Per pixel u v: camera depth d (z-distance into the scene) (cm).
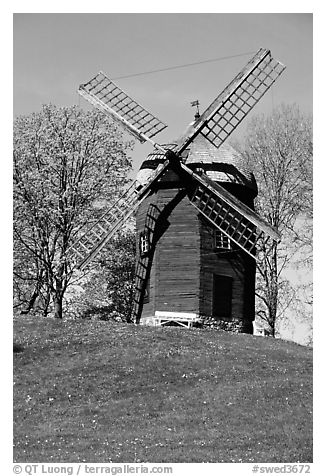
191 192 5878
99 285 7475
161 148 5853
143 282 6025
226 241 5928
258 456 3728
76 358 4931
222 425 4097
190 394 4488
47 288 6994
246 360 5022
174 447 3812
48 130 6781
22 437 3925
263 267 7000
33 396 4434
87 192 6712
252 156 7200
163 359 4928
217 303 5844
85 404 4362
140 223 6128
